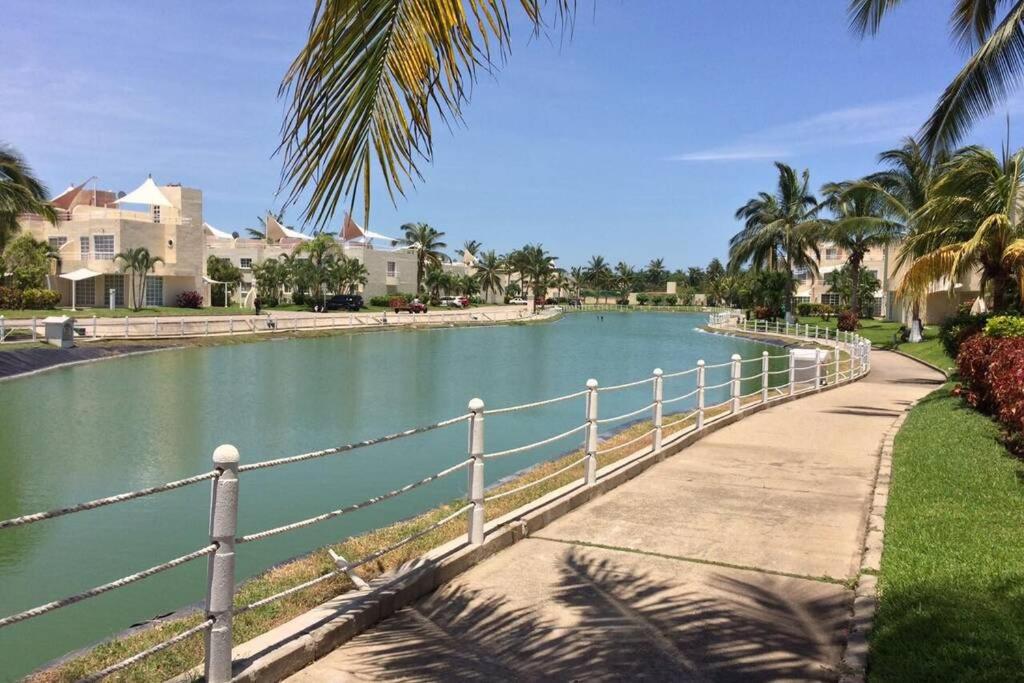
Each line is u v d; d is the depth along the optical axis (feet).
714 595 18.19
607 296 492.13
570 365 108.27
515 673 14.10
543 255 399.44
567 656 14.82
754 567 20.22
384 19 11.32
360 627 15.88
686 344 158.20
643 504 26.96
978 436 35.42
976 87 37.86
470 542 20.66
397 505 33.53
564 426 55.67
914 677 13.05
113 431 52.29
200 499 34.94
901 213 111.55
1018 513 22.85
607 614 16.97
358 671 14.07
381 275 287.28
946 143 40.55
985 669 13.07
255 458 43.88
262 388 76.95
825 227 159.84
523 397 73.20
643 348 145.38
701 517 25.22
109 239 184.55
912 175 117.70
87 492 36.42
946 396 53.98
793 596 18.17
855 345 94.94
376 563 20.72
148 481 38.65
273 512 32.83
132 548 28.27
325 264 249.14
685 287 507.71
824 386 69.51
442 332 190.60
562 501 25.45
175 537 29.58
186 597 23.63
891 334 154.92
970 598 16.25
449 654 14.85
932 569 18.21
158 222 195.72
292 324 169.89
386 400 70.03
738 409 48.96
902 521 22.56
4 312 153.69
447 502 32.89
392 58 11.41
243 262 260.62
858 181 124.57
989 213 57.93
